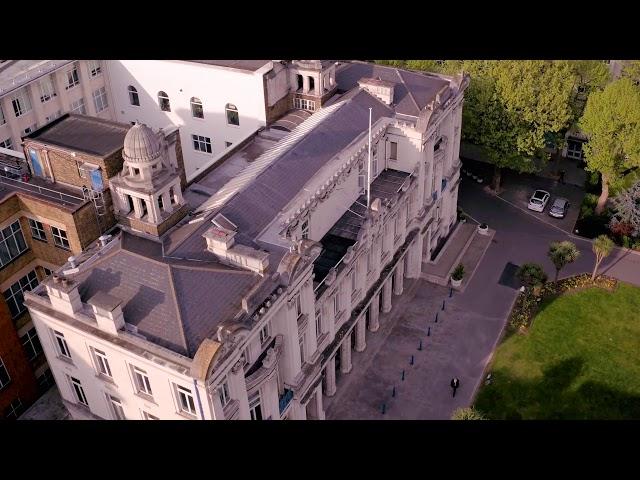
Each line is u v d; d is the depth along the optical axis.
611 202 85.81
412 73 73.81
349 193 62.56
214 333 41.81
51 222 53.00
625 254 78.38
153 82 75.38
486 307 71.44
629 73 82.69
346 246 58.81
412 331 68.69
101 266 45.94
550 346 66.12
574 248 69.88
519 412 59.34
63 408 58.09
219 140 74.44
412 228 70.94
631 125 75.06
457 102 72.81
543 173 93.62
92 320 42.81
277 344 48.12
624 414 58.81
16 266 55.56
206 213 50.75
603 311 70.00
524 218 85.44
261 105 68.12
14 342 55.62
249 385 45.06
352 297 60.69
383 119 66.62
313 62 67.44
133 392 44.09
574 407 59.62
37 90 74.06
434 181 73.56
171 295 42.97
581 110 89.25
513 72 78.56
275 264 47.59
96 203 50.91
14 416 57.44
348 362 63.34
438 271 75.69
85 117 56.34
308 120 65.81
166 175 48.84
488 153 84.94
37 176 56.00
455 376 63.38
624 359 64.31
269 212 52.38
